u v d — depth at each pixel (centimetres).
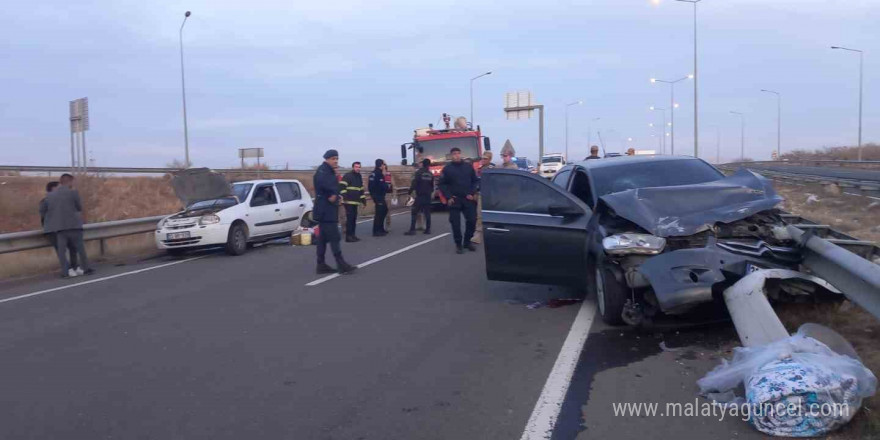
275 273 1271
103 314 957
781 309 724
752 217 769
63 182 1367
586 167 941
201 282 1203
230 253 1567
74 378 666
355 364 684
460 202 1435
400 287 1083
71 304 1045
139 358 727
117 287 1188
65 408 585
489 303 945
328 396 596
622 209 763
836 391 472
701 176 888
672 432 497
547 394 582
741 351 570
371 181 1842
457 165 1437
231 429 530
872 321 687
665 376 614
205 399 597
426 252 1488
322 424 535
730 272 684
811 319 698
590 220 833
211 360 711
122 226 1666
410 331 805
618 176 894
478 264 1292
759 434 486
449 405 567
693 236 736
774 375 492
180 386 633
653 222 736
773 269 664
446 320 855
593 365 655
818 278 686
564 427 514
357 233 1970
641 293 756
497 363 674
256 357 717
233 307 971
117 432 531
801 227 832
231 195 1662
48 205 1351
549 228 861
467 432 512
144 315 939
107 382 650
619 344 720
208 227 1523
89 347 779
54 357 742
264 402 586
